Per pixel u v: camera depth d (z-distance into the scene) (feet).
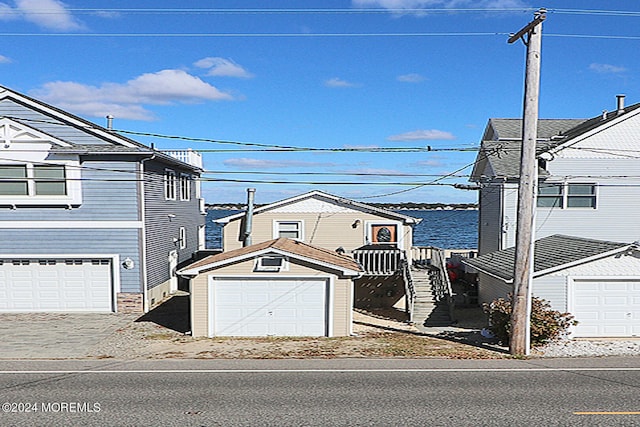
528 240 42.16
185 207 86.63
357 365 39.01
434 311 62.59
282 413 28.04
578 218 69.46
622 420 26.63
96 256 62.34
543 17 38.24
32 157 60.54
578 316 50.24
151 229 66.23
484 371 36.96
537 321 45.21
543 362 39.83
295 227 72.79
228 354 43.32
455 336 51.21
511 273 53.11
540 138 77.71
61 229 61.98
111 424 26.53
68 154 60.70
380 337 50.67
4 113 61.21
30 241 61.87
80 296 63.05
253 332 51.42
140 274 62.85
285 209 72.79
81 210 62.13
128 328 54.49
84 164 61.87
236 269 50.96
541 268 51.11
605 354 42.80
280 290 51.34
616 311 50.19
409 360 40.70
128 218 62.44
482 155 77.66
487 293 64.90
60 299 62.85
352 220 72.23
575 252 53.72
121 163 62.13
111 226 62.34
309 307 51.42
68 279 62.90
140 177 62.39
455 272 84.89
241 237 73.26
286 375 36.04
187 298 72.54
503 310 46.60
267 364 39.50
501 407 28.73
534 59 39.99
